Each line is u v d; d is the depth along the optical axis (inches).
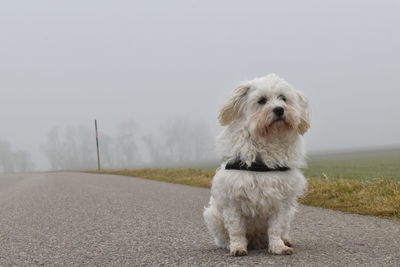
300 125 60.5
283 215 56.2
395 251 54.9
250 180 54.8
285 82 59.1
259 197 55.2
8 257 62.6
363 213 76.4
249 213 56.4
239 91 58.8
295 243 60.7
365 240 60.1
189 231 70.5
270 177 54.9
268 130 56.2
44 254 62.9
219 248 60.5
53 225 81.1
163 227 74.0
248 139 56.9
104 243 66.3
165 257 57.9
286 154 56.9
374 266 50.5
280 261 53.1
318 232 65.8
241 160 56.2
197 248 61.1
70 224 81.0
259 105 57.6
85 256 60.7
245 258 55.0
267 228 57.9
